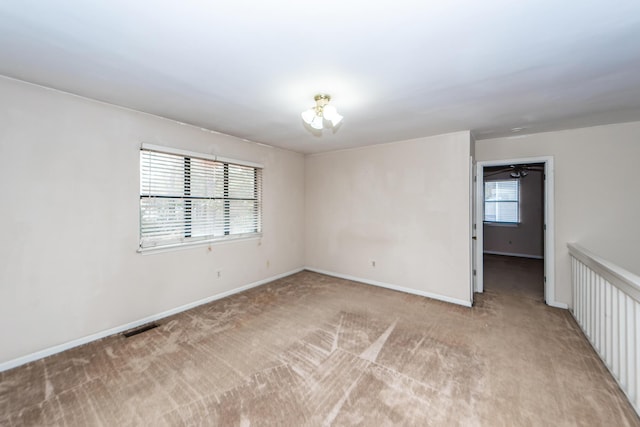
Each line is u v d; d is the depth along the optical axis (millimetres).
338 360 2174
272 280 4414
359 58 1732
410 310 3209
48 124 2234
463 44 1570
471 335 2588
